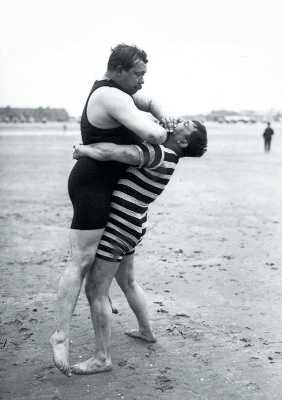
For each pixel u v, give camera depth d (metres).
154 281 5.63
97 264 3.45
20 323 4.41
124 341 4.07
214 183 14.93
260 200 11.65
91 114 3.31
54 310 4.73
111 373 3.55
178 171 18.66
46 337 4.13
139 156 3.29
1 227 8.48
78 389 3.33
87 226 3.34
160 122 3.56
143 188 3.41
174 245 7.30
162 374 3.53
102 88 3.28
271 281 5.62
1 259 6.50
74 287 3.36
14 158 23.72
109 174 3.38
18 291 5.27
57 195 12.18
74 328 4.34
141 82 3.38
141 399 3.21
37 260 6.47
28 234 7.97
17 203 10.95
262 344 4.02
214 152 29.69
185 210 10.30
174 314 4.65
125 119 3.20
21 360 3.73
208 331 4.27
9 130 78.88
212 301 5.00
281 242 7.50
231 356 3.81
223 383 3.41
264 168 19.66
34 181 14.91
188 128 3.47
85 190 3.34
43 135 56.94
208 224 8.85
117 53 3.29
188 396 3.25
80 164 3.39
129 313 4.70
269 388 3.35
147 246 7.25
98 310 3.51
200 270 6.05
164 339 4.11
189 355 3.82
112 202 3.44
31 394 3.26
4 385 3.37
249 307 4.84
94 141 3.35
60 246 7.22
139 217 3.46
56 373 3.54
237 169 19.31
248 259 6.54
